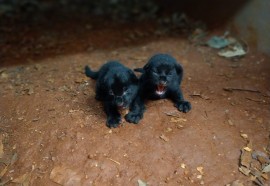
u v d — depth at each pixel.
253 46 0.67
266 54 0.64
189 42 0.75
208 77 0.60
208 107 0.51
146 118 0.48
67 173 0.43
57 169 0.43
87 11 1.07
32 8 1.08
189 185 0.42
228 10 0.73
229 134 0.47
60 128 0.47
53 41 0.85
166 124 0.48
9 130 0.49
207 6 0.80
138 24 0.92
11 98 0.54
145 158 0.44
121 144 0.45
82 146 0.45
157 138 0.46
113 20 0.98
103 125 0.47
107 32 0.89
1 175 0.44
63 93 0.54
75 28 0.93
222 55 0.67
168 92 0.51
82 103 0.52
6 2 1.09
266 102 0.53
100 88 0.48
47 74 0.62
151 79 0.48
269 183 0.43
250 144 0.46
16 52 0.79
